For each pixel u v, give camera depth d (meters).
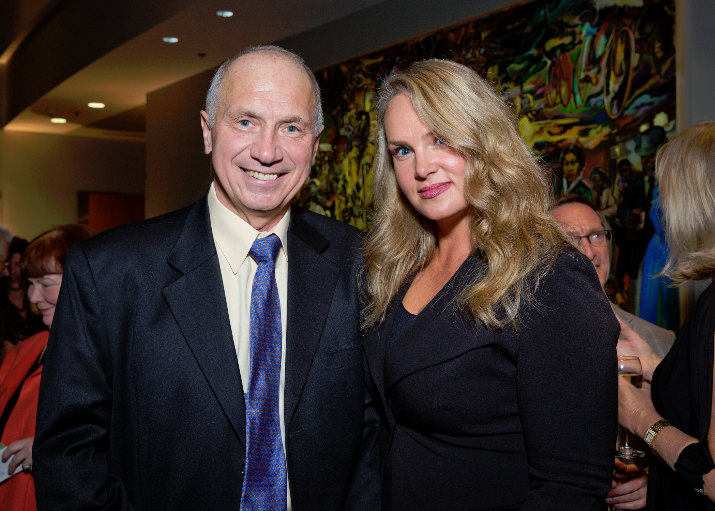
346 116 6.11
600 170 4.09
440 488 1.61
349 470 1.84
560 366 1.47
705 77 3.59
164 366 1.67
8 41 10.23
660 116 3.77
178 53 7.12
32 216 11.52
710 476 1.60
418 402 1.64
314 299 1.86
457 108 1.64
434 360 1.62
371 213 2.00
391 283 1.86
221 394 1.66
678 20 3.68
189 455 1.65
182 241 1.78
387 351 1.75
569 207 2.75
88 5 7.61
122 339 1.69
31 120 10.69
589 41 4.18
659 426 1.77
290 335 1.79
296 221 1.99
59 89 8.69
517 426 1.58
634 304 3.84
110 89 8.66
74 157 11.83
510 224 1.63
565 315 1.48
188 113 8.03
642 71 3.88
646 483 1.93
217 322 1.71
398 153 1.76
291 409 1.74
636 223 3.85
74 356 1.67
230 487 1.66
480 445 1.59
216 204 1.82
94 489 1.62
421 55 5.41
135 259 1.72
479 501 1.58
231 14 6.01
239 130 1.73
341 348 1.85
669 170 1.81
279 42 6.88
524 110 4.59
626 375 1.89
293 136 1.76
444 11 5.20
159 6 6.21
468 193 1.67
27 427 2.44
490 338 1.57
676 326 3.56
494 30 4.82
